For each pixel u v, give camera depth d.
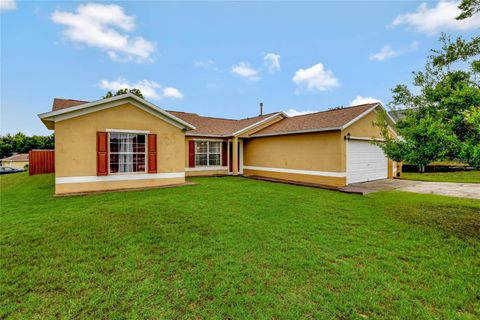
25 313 2.47
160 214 5.88
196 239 4.36
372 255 3.77
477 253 3.85
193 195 8.29
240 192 8.94
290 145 12.77
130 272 3.25
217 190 9.34
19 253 3.79
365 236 4.56
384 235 4.62
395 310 2.50
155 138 10.19
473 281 3.04
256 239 4.38
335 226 5.12
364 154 11.77
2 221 5.33
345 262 3.53
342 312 2.47
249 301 2.63
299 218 5.66
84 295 2.75
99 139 8.98
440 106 4.97
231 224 5.18
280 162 13.37
